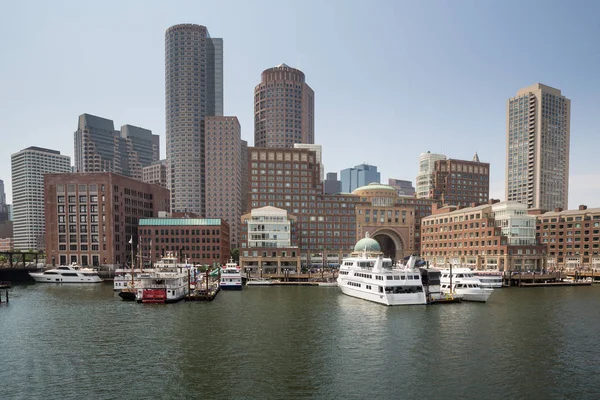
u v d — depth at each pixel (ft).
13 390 151.94
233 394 147.64
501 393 148.66
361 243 484.74
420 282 331.77
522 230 548.72
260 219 565.12
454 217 629.51
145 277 350.84
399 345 207.21
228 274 433.89
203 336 224.94
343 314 286.05
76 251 598.75
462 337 222.89
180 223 622.54
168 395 146.92
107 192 600.39
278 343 210.79
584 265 577.02
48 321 265.54
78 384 157.17
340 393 147.95
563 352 196.34
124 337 223.51
